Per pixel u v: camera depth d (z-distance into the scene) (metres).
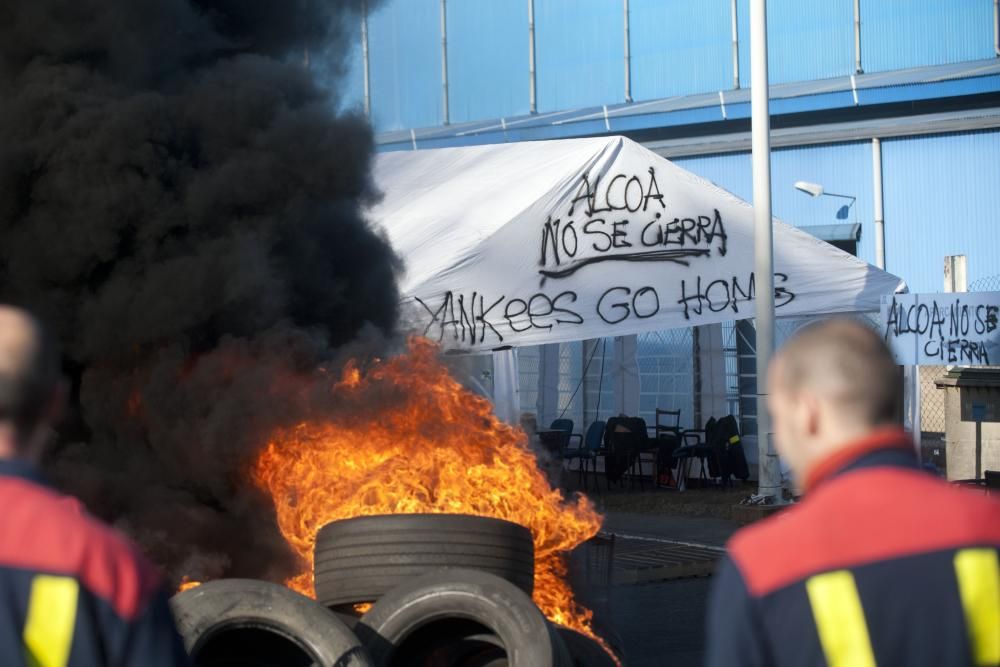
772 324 13.55
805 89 24.06
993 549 1.91
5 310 2.18
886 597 1.88
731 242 14.02
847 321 2.09
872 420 2.02
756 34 13.48
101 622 1.98
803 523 1.95
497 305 12.70
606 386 19.14
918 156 23.33
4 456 2.11
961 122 22.78
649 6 26.38
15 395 2.10
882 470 1.98
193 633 4.54
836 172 24.05
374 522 5.47
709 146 25.39
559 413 19.50
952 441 12.84
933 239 23.16
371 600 5.40
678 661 7.51
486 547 5.46
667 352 18.75
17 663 1.93
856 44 24.02
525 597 4.86
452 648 4.96
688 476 17.91
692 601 9.50
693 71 25.86
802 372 2.04
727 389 18.50
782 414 2.08
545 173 13.72
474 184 14.29
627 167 13.71
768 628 1.89
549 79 27.70
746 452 18.47
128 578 2.02
